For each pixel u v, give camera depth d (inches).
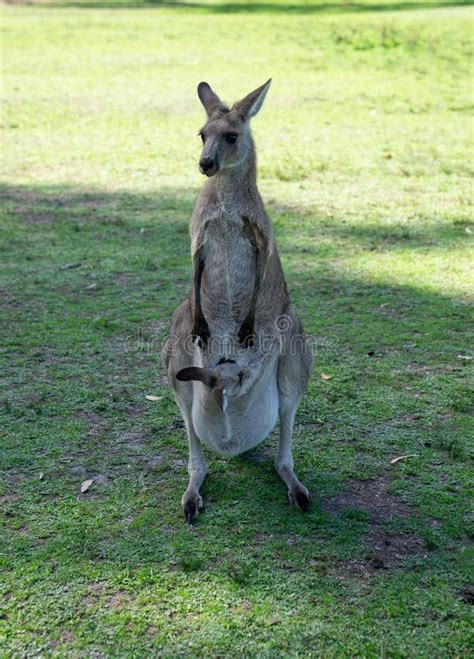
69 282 255.1
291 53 638.5
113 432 171.3
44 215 317.4
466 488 151.2
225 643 113.3
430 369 199.0
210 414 140.0
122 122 454.0
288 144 410.3
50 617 118.4
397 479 154.2
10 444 165.3
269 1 1039.6
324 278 259.0
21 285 252.1
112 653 111.8
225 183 140.1
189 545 134.3
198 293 140.3
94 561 130.3
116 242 289.9
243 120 141.8
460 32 676.1
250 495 149.9
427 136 424.5
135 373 198.1
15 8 968.3
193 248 143.6
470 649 112.0
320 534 137.4
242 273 143.2
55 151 403.5
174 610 119.4
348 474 156.3
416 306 237.3
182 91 519.8
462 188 347.3
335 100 500.4
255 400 141.5
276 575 126.6
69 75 570.3
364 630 115.4
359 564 129.3
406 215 317.1
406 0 1016.9
